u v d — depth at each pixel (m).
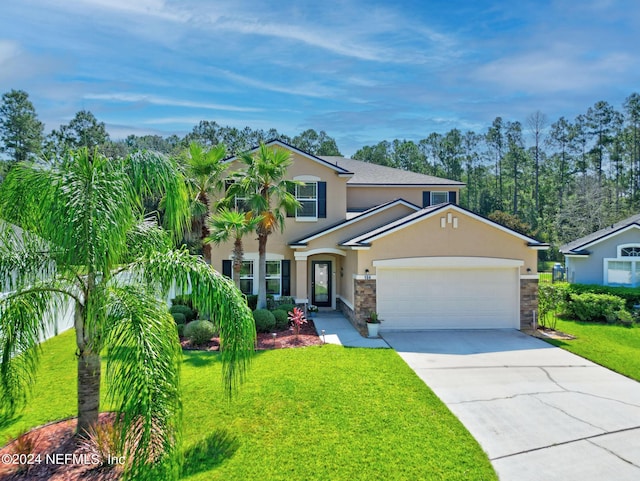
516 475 7.12
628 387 11.33
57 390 10.79
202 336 15.35
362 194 28.52
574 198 60.72
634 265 26.00
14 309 7.52
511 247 18.23
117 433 7.20
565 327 18.89
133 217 7.71
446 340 16.38
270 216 18.95
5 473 6.98
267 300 20.89
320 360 13.52
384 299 18.09
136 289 7.38
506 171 80.31
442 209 17.84
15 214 7.41
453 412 9.66
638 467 7.39
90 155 7.45
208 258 18.81
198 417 9.16
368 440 8.19
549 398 10.53
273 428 8.67
